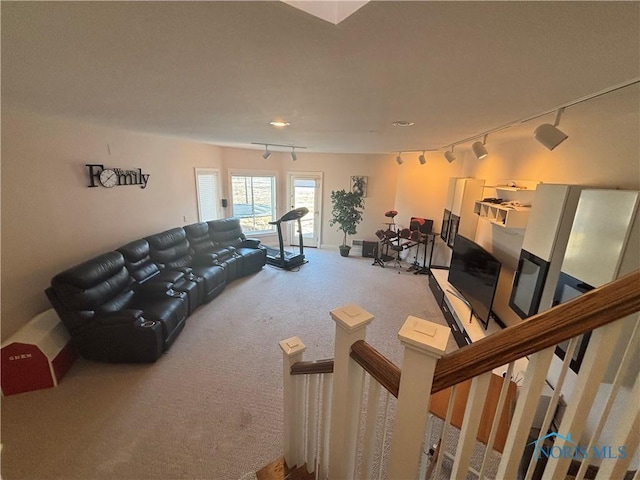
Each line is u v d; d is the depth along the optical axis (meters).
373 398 0.98
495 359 0.65
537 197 2.32
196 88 1.56
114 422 2.10
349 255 6.72
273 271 5.57
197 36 0.94
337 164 6.71
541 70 1.17
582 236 1.78
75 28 0.88
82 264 2.74
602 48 0.94
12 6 0.74
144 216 4.14
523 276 2.49
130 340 2.64
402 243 6.25
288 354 1.46
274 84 1.47
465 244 3.63
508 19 0.78
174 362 2.79
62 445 1.92
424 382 0.76
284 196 7.12
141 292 3.37
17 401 2.25
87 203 3.18
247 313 3.85
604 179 1.94
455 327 3.36
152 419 2.14
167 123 2.89
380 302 4.29
